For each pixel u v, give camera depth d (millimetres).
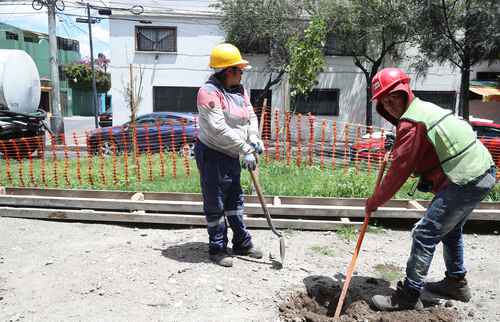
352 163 9469
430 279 4176
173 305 3539
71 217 5742
